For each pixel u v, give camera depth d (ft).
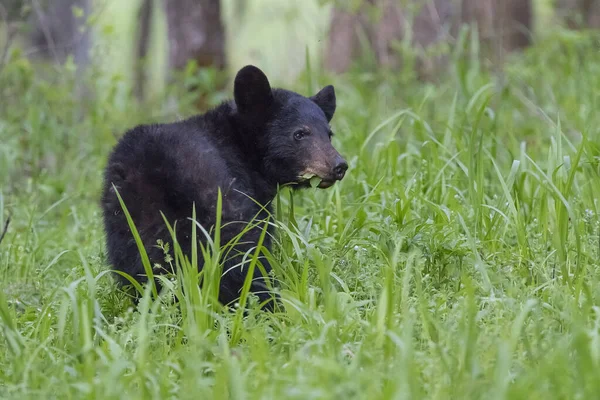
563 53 71.31
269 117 36.50
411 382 21.04
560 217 34.09
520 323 23.85
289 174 36.78
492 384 22.04
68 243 44.06
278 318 29.17
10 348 26.53
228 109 36.42
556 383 21.52
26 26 69.10
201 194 30.60
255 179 36.60
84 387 22.29
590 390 20.53
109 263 33.09
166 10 83.71
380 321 24.88
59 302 32.78
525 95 63.77
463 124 46.32
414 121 49.01
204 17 81.97
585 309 26.12
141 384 22.74
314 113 37.09
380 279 31.68
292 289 30.32
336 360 24.13
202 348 25.12
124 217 31.53
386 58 75.72
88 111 64.23
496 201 39.78
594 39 72.13
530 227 37.63
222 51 83.35
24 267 40.37
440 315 28.86
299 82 72.90
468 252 33.53
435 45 70.90
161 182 30.99
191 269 28.07
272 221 35.94
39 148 58.39
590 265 33.68
